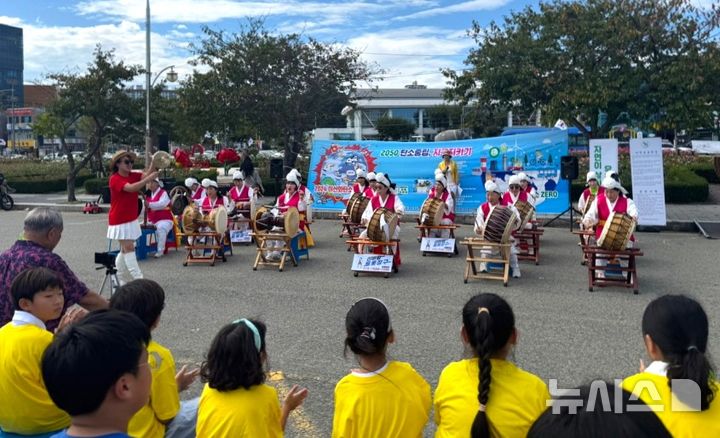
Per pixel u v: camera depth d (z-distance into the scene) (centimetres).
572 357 600
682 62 1571
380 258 1002
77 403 180
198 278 997
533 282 944
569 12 1691
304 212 1252
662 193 1391
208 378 303
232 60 2189
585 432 143
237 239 1338
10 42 12262
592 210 1016
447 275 1006
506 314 287
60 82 2098
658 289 882
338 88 2325
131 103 2183
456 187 1572
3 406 311
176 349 643
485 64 1805
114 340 184
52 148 7525
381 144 1698
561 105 1672
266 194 2250
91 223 1678
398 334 679
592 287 885
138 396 191
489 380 269
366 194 1289
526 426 264
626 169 1880
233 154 2169
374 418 305
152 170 875
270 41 2228
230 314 775
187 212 1104
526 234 1098
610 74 1647
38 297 324
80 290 431
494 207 957
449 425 276
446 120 6519
